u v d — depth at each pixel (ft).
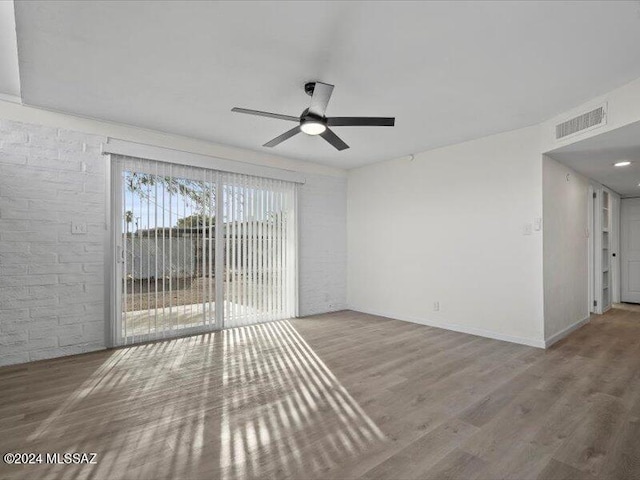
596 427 6.82
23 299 10.32
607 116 9.70
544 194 12.09
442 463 5.73
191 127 12.41
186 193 13.38
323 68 8.47
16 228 10.26
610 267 19.60
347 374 9.57
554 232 12.77
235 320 14.71
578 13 6.43
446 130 12.75
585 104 10.35
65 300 10.96
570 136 10.84
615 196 20.34
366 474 5.46
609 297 19.10
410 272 16.08
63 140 11.02
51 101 10.27
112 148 11.62
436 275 15.05
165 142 12.92
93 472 5.49
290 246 16.62
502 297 12.95
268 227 15.84
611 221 19.77
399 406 7.71
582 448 6.15
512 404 7.79
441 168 14.90
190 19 6.68
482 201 13.55
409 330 14.37
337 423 6.99
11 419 7.07
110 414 7.30
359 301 18.48
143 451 6.04
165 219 12.86
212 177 14.08
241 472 5.51
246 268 15.08
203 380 9.11
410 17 6.58
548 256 12.29
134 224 12.19
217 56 7.97
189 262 13.44
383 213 17.34
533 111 11.02
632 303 20.59
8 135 10.18
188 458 5.86
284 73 8.73
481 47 7.55
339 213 18.88
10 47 8.07
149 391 8.43
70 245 11.05
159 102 10.40
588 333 13.84
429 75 8.79
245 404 7.79
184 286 13.30
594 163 13.38
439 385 8.82
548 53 7.76
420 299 15.65
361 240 18.45
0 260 10.02
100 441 6.33
